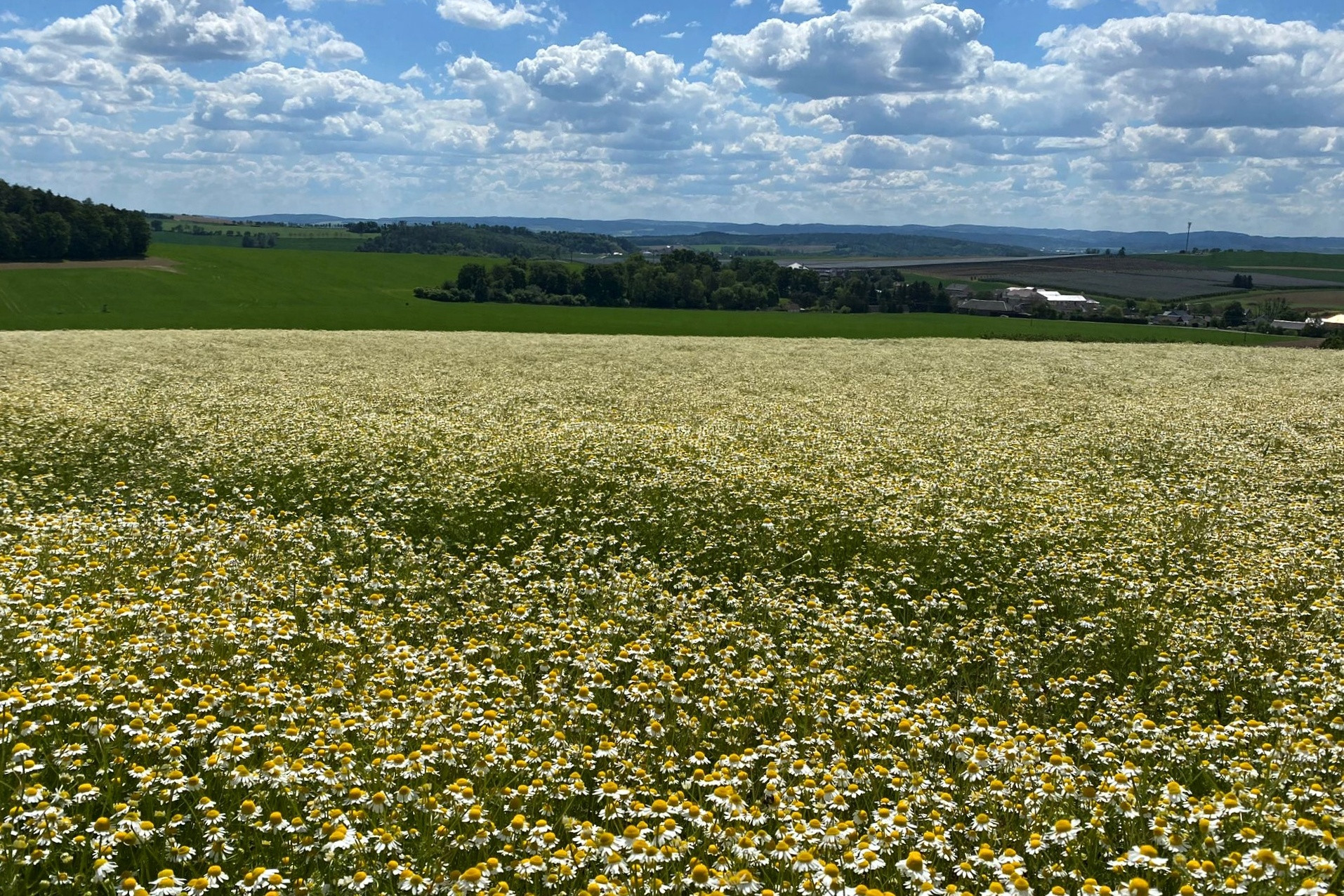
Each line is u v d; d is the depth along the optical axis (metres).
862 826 5.14
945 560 11.34
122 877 4.37
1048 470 16.80
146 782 4.94
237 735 5.45
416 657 7.54
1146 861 4.48
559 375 31.53
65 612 7.57
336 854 4.62
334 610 8.85
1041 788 5.44
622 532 12.51
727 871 4.49
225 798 5.15
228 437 17.33
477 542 12.27
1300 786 5.48
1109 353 45.59
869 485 14.82
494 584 10.24
